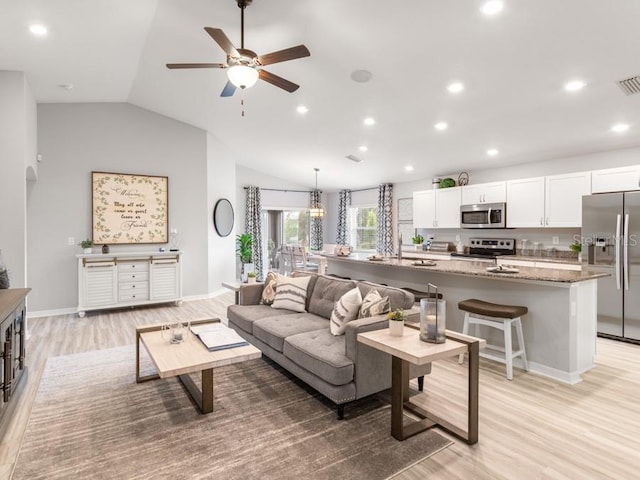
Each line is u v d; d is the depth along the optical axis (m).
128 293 5.52
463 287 3.81
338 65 3.84
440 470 1.93
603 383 3.01
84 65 4.21
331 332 3.02
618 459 2.02
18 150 4.01
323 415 2.52
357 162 7.06
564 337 3.05
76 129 5.49
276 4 3.02
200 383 3.06
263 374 3.24
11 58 3.79
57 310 5.38
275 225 9.61
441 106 4.37
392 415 2.24
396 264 4.11
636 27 2.68
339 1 2.91
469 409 2.14
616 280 4.15
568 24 2.76
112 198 5.73
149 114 6.02
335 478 1.87
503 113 4.30
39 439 2.24
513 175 5.89
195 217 6.48
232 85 3.28
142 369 3.34
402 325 2.31
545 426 2.35
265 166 8.52
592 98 3.71
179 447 2.15
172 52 4.04
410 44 3.31
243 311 3.82
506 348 3.08
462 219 6.26
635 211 4.02
